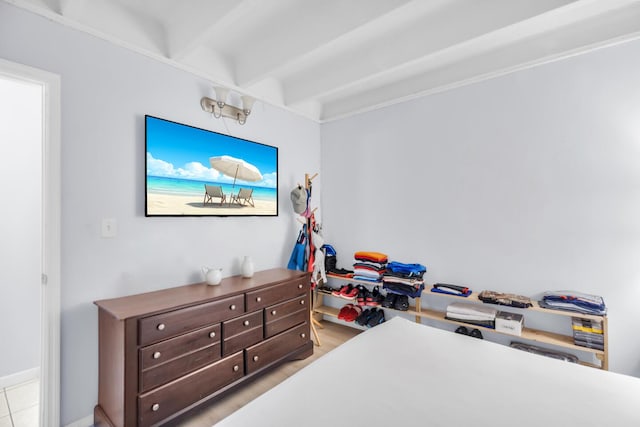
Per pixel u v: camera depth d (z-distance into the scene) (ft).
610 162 6.91
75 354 5.90
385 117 10.62
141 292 6.87
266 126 10.07
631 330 6.72
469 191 8.86
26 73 5.36
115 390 5.47
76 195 5.94
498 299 7.61
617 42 6.77
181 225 7.66
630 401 3.64
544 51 7.63
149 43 7.06
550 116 7.61
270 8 6.98
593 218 7.11
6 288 7.30
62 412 5.75
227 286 7.45
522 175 8.01
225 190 8.63
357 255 10.44
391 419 3.29
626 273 6.76
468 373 4.29
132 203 6.76
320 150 12.34
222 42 8.21
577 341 6.76
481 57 8.55
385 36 7.99
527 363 4.61
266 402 3.60
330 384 3.99
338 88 9.35
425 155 9.71
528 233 7.93
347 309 10.89
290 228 10.91
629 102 6.71
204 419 6.16
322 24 6.98
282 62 7.80
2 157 7.29
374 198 10.91
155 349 5.57
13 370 7.36
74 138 5.93
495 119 8.41
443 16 7.16
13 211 7.41
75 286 5.91
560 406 3.54
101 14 6.31
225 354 6.74
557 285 7.55
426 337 5.61
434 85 9.45
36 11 5.50
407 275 9.13
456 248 9.11
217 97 8.16
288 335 8.32
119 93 6.58
